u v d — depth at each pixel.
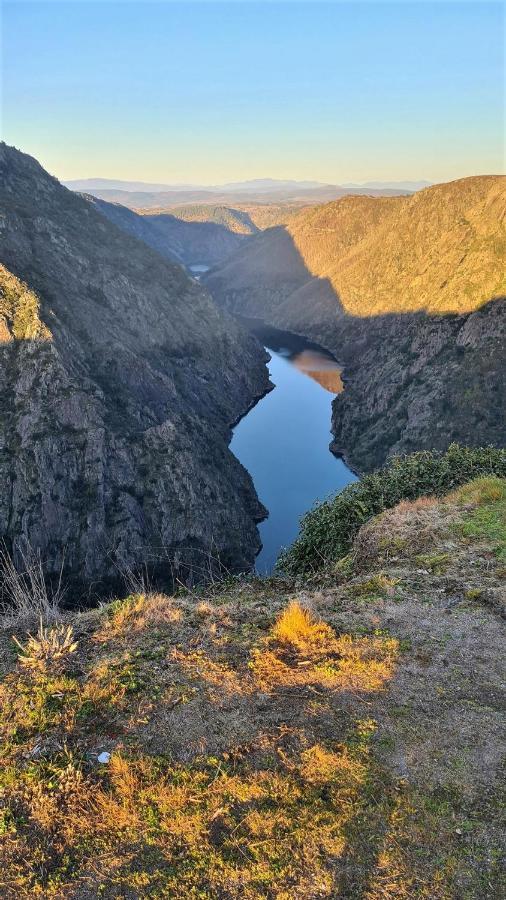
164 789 3.98
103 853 3.57
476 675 5.21
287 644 5.88
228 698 4.96
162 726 4.65
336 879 3.32
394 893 3.23
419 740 4.36
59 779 4.11
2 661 5.78
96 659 5.75
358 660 5.48
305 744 4.37
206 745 4.42
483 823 3.63
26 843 3.65
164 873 3.42
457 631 6.05
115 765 4.20
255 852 3.51
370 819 3.70
